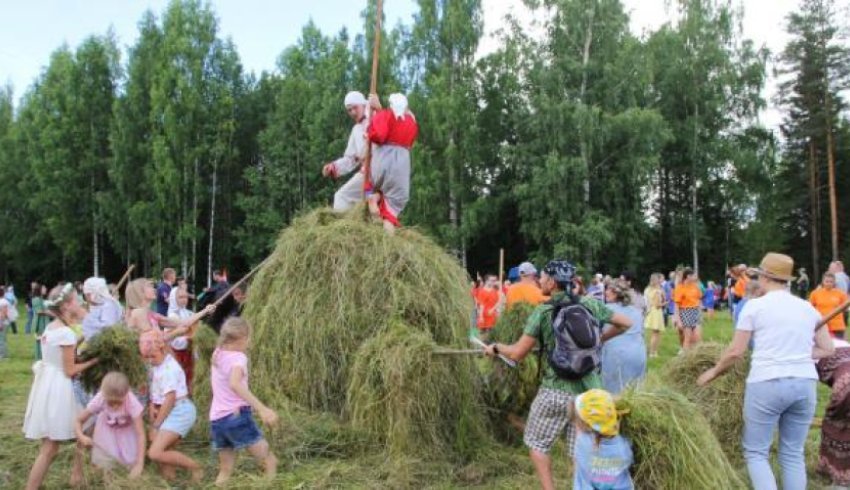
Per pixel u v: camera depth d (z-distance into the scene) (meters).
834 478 5.17
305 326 6.19
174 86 34.19
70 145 37.34
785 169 38.06
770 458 5.81
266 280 6.70
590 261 28.66
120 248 36.38
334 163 7.76
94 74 38.09
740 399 5.74
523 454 5.88
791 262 4.66
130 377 5.89
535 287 7.41
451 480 5.23
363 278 6.18
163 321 6.83
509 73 32.31
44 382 5.06
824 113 35.16
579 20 30.03
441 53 32.62
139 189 35.19
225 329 5.11
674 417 4.33
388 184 7.06
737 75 33.44
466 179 31.92
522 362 6.25
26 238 42.88
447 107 29.98
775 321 4.53
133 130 35.03
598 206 31.09
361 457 5.50
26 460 5.78
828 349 4.84
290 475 5.17
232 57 39.91
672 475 4.23
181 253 34.03
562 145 28.84
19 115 46.12
